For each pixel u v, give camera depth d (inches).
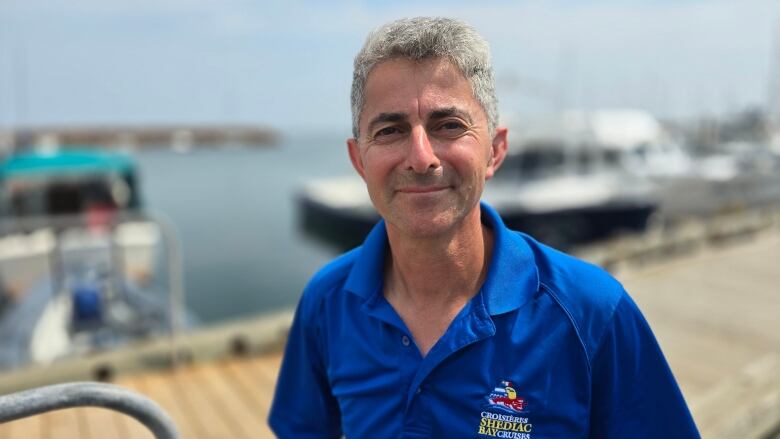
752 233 347.9
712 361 160.7
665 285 241.6
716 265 273.4
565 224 415.5
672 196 445.4
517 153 435.8
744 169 497.0
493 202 398.0
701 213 453.1
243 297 442.9
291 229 711.1
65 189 327.6
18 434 114.6
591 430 46.2
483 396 42.6
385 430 45.3
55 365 141.1
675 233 322.7
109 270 245.4
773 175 494.6
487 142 43.0
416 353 45.0
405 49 40.7
